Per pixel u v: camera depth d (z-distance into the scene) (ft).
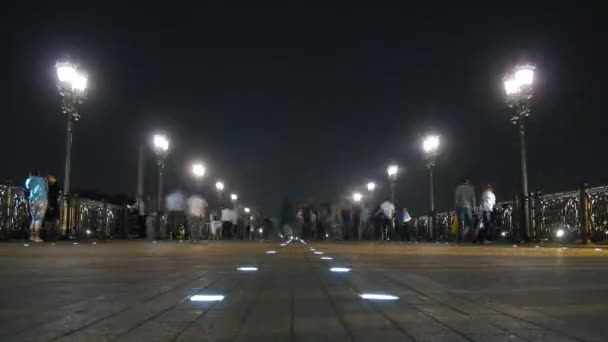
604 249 54.70
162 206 110.93
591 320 13.26
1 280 21.84
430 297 17.12
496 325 12.65
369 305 15.49
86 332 11.76
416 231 123.44
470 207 79.51
